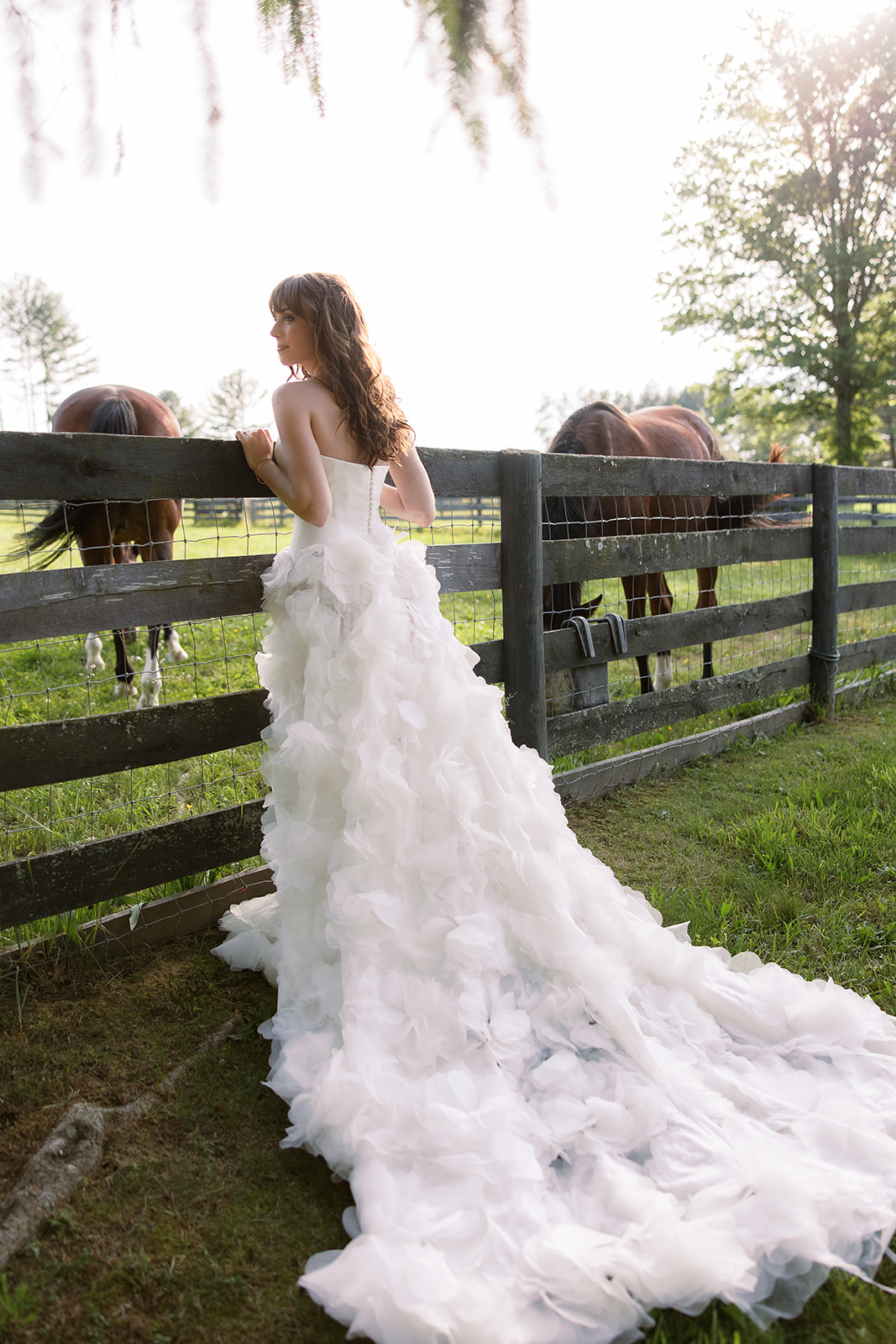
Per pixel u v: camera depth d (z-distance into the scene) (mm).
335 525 2119
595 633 3643
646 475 3748
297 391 2049
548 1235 1403
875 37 17938
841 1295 1409
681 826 3346
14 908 2189
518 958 1941
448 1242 1393
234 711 2479
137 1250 1495
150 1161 1686
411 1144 1563
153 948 2457
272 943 2311
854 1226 1469
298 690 2133
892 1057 1920
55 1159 1634
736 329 22250
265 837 2162
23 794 3240
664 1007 2021
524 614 3184
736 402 24297
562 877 2043
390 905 1841
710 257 22656
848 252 20125
